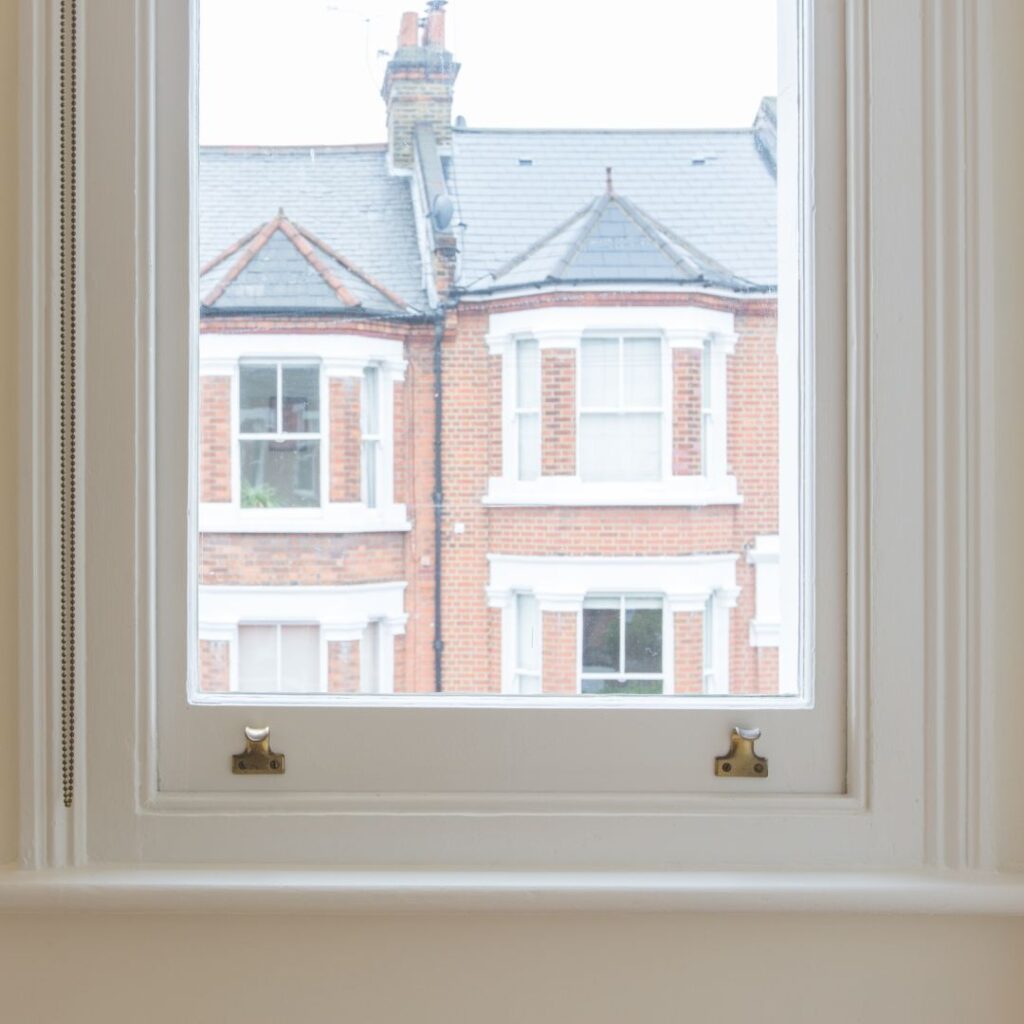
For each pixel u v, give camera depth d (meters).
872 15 0.65
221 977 0.64
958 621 0.65
